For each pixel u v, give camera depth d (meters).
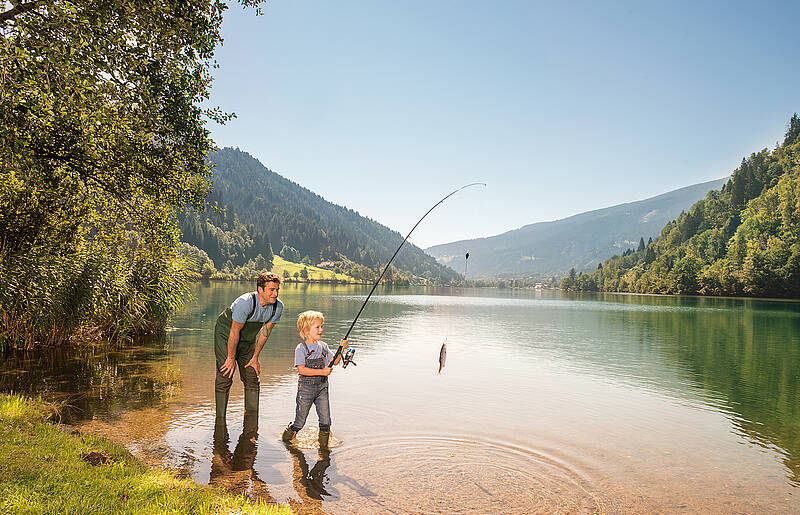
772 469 6.09
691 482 5.56
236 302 6.72
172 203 13.28
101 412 7.26
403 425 7.36
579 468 5.89
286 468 5.39
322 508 4.45
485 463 5.89
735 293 135.12
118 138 10.86
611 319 37.69
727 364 15.30
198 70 11.98
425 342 18.98
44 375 9.57
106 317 14.23
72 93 9.52
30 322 11.42
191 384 9.37
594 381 11.88
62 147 10.27
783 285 118.12
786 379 12.73
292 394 8.99
